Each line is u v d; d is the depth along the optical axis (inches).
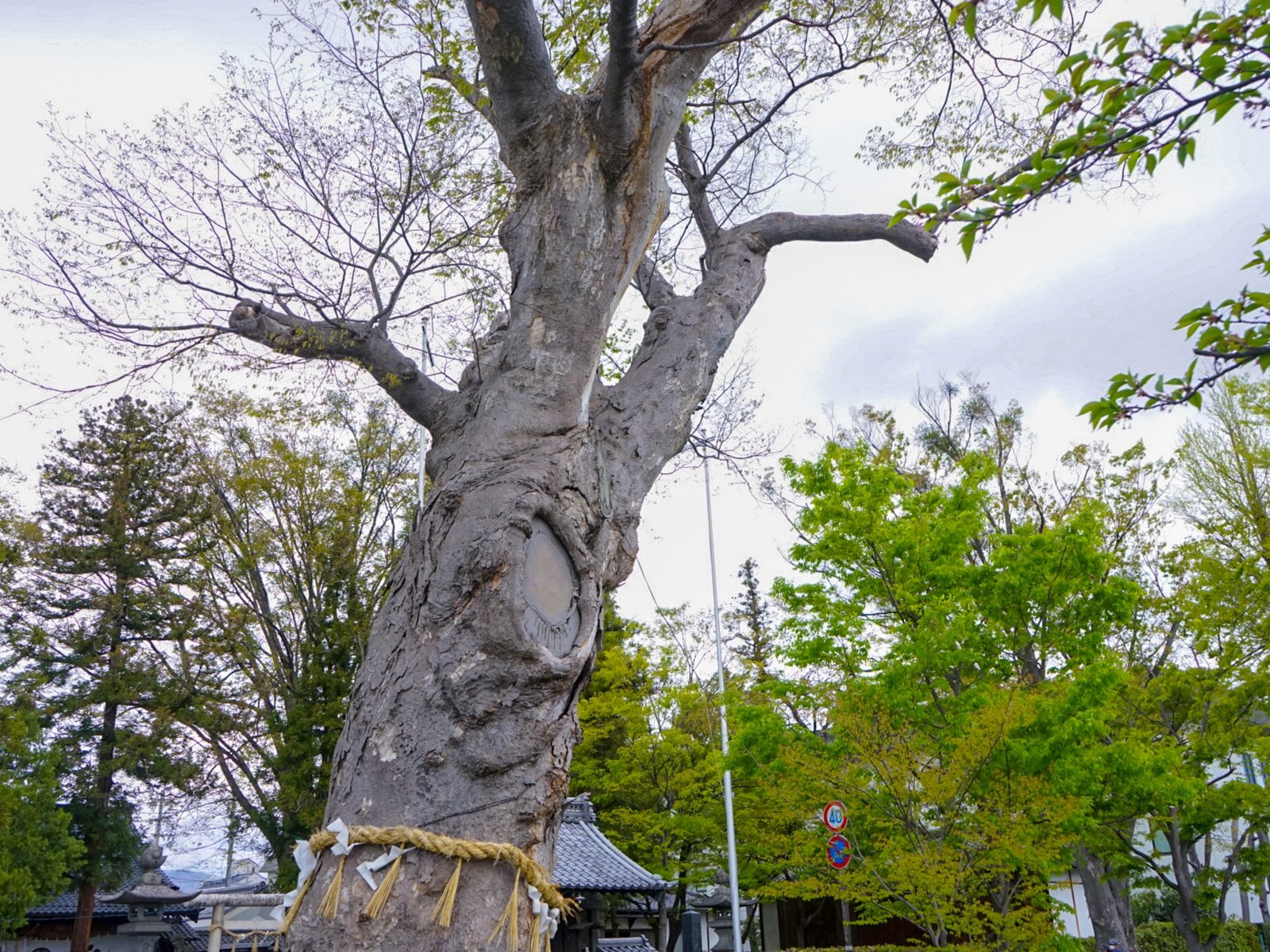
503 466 169.3
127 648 923.4
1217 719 545.0
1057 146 133.1
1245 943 824.9
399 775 145.1
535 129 189.9
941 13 231.5
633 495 192.9
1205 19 121.0
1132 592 477.4
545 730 151.3
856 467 505.4
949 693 479.2
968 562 631.8
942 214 140.9
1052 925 404.2
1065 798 381.4
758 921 1217.4
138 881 1108.5
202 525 943.7
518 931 139.8
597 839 810.2
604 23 285.0
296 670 904.3
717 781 815.7
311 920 138.4
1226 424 650.2
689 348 216.7
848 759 450.0
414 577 163.2
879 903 441.4
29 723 808.3
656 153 196.1
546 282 183.5
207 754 932.0
